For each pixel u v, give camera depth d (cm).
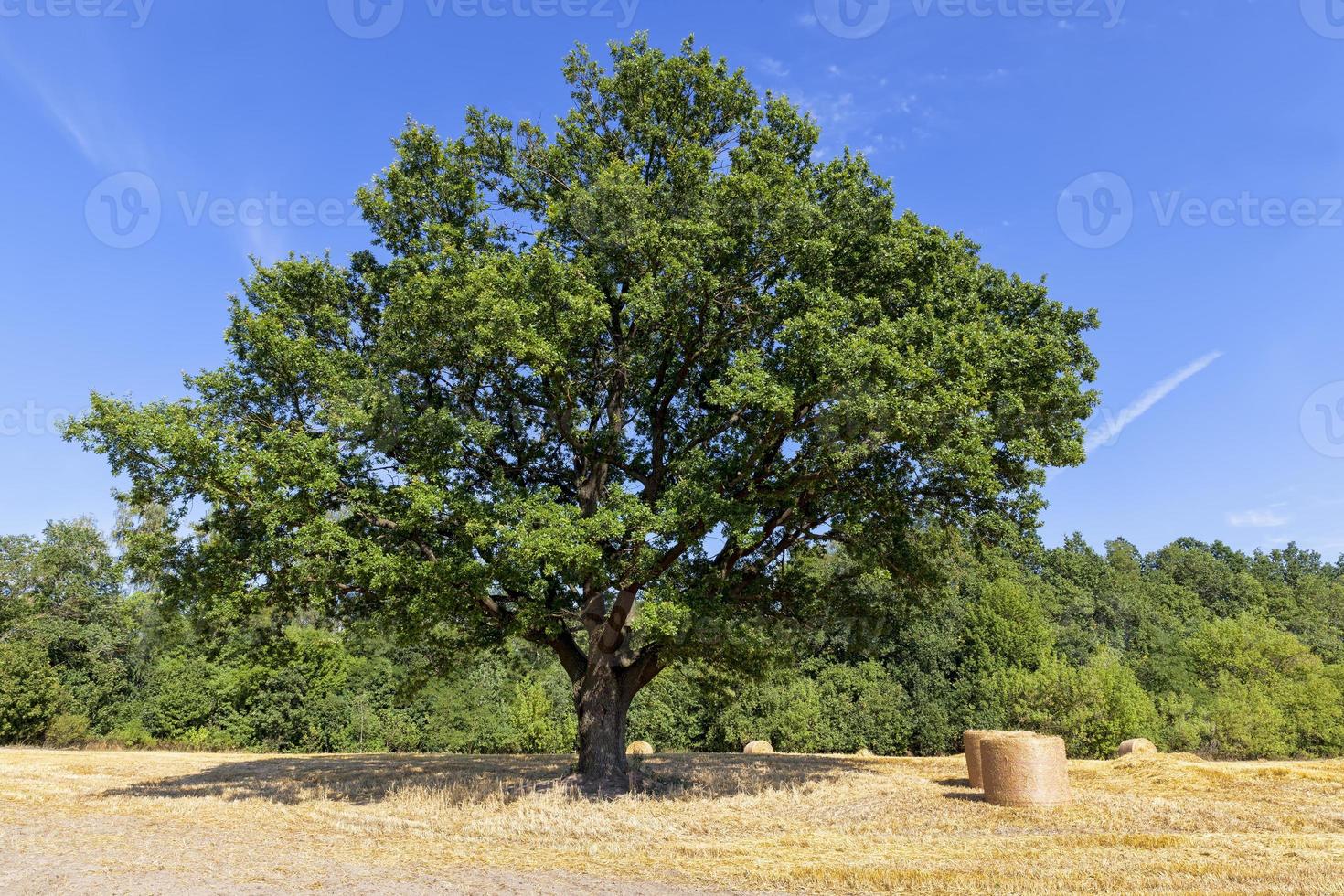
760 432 1597
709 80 1823
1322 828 1086
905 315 1499
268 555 1458
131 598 4247
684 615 1431
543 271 1489
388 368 1557
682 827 1236
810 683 4356
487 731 4012
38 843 1051
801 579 1950
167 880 834
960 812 1312
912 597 1947
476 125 1842
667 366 1831
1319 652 6906
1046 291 1725
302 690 3959
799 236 1584
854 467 1580
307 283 1761
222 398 1577
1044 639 4497
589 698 1759
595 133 1909
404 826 1249
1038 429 1557
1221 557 11725
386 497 1530
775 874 884
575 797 1548
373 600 1647
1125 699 3744
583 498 1770
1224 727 4059
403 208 1752
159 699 3922
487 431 1523
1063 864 895
